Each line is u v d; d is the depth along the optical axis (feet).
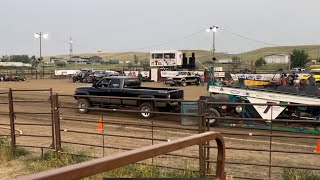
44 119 52.65
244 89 48.93
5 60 604.90
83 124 48.39
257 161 31.17
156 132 42.86
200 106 25.43
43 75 229.45
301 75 106.83
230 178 24.63
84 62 580.71
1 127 46.39
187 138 8.97
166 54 197.57
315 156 32.96
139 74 167.63
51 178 5.46
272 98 47.21
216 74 125.29
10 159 30.19
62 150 30.94
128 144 36.94
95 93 59.88
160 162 29.40
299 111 45.85
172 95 55.01
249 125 45.83
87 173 6.16
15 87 125.08
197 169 26.45
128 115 57.77
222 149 10.91
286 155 33.27
